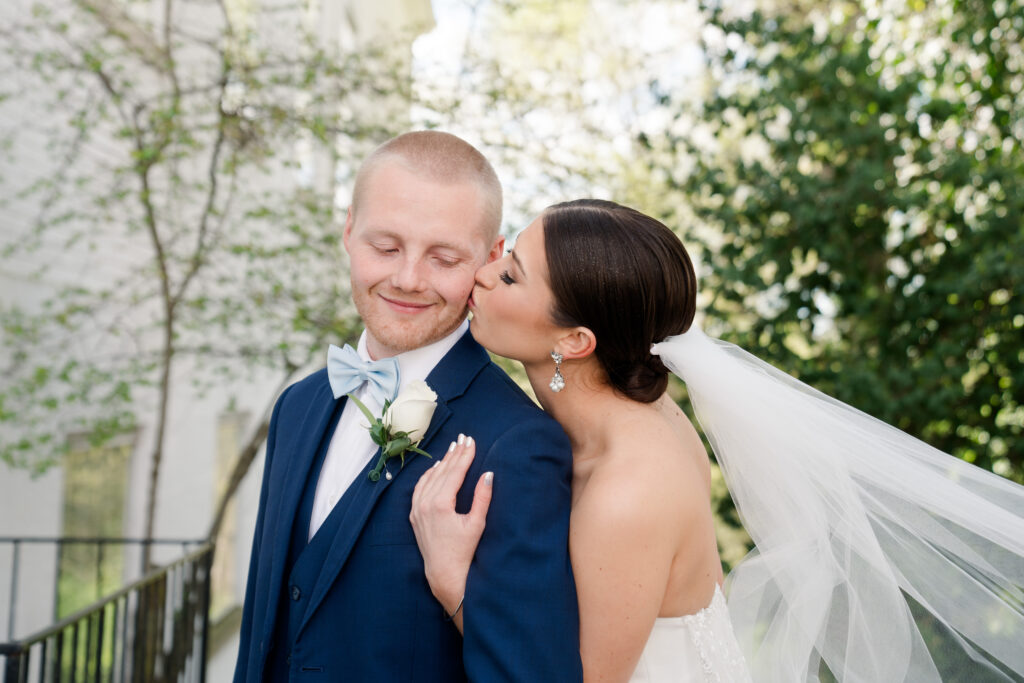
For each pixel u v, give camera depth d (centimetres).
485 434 189
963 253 453
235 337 522
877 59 495
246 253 517
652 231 196
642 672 195
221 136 505
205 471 688
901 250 482
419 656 179
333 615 182
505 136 532
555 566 172
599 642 175
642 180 578
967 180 454
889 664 209
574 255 190
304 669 182
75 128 515
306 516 199
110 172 534
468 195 197
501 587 170
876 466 212
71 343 475
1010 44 456
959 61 483
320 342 518
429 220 193
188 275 504
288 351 527
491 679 164
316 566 188
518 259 196
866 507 215
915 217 477
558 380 199
